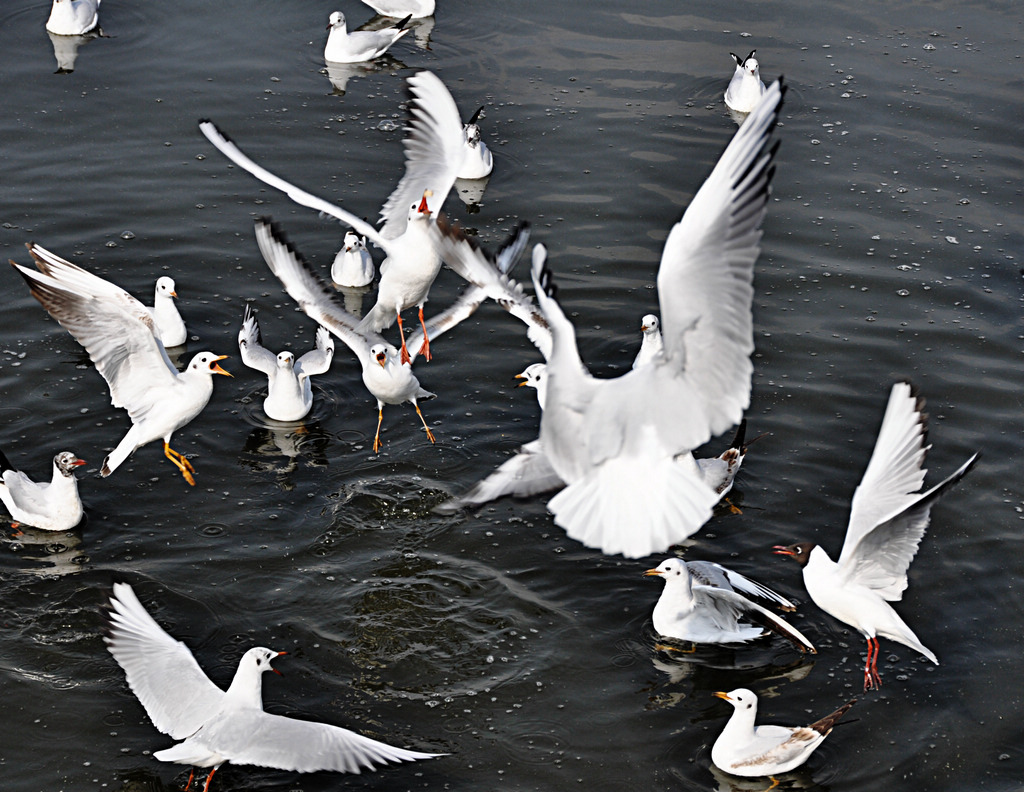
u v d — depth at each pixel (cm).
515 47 1862
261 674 832
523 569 999
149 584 970
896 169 1561
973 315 1298
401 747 824
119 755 812
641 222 1448
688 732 843
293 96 1714
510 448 1144
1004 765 814
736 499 1072
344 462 1126
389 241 1043
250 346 1224
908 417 768
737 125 1650
